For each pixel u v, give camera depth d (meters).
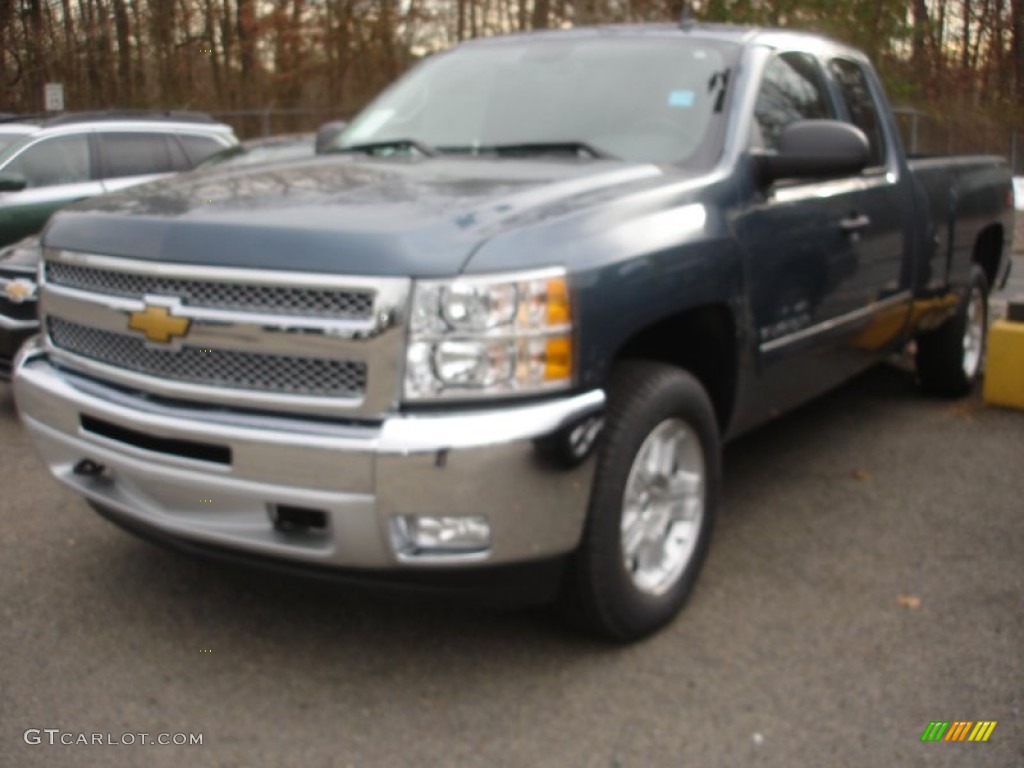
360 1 23.59
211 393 3.20
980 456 5.82
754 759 3.07
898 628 3.84
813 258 4.46
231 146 11.20
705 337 3.99
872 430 6.29
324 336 3.03
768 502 5.10
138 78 23.75
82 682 3.45
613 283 3.26
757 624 3.86
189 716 3.27
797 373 4.54
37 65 23.14
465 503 3.00
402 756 3.09
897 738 3.17
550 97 4.57
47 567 4.27
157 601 4.00
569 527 3.20
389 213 3.22
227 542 3.27
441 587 3.18
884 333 5.44
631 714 3.29
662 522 3.75
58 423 3.61
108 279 3.45
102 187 10.12
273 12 23.41
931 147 23.89
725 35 4.69
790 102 4.71
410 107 4.90
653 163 4.09
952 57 24.47
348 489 3.01
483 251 3.04
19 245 6.57
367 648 3.68
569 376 3.13
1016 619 3.91
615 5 15.46
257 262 3.11
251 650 3.66
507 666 3.56
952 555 4.49
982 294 7.00
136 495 3.50
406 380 3.00
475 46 5.20
